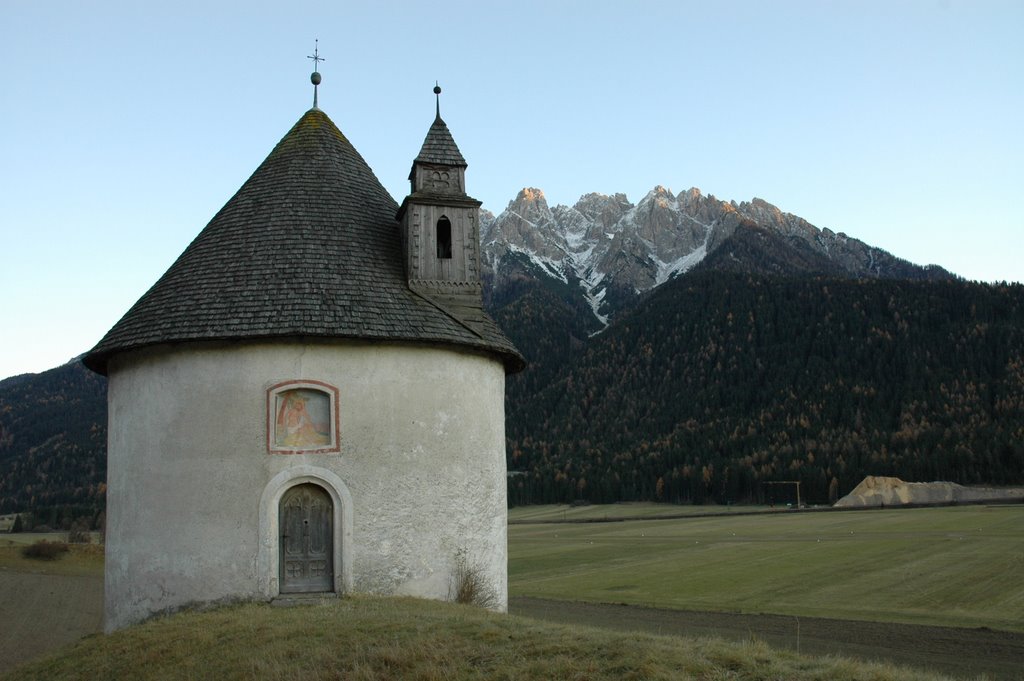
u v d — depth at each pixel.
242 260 19.47
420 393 19.05
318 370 18.31
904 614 30.14
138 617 18.19
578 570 49.69
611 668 11.35
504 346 20.77
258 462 17.88
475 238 20.80
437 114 21.69
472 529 19.42
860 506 100.25
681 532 76.62
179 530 17.92
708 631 27.09
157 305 19.14
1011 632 26.28
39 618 37.31
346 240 20.27
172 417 18.34
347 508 17.97
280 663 12.91
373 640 13.41
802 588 37.97
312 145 22.20
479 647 12.68
